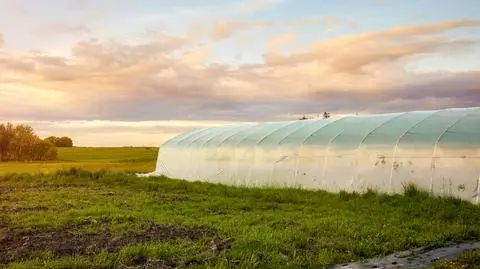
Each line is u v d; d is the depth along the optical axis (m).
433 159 19.59
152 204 19.05
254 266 9.92
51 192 23.25
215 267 9.72
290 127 28.92
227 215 16.20
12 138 70.56
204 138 33.84
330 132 25.22
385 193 19.45
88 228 13.92
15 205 18.91
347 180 22.11
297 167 24.72
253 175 26.86
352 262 10.73
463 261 10.23
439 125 21.17
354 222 14.54
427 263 10.51
